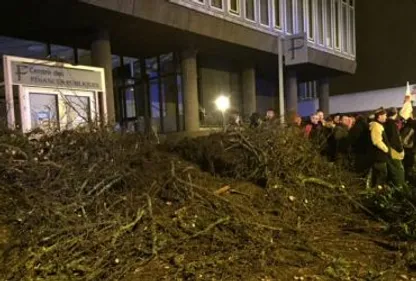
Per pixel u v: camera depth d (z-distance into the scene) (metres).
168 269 3.74
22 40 13.56
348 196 6.32
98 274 3.48
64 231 3.79
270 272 3.89
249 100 19.33
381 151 7.09
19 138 4.58
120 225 4.06
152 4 11.64
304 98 29.20
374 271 4.02
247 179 6.16
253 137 6.42
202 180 5.75
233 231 4.60
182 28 12.95
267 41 16.80
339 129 8.05
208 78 17.89
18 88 6.82
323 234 5.15
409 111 9.53
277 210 5.49
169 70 16.38
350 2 23.23
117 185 4.89
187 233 4.41
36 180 4.26
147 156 5.87
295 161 6.58
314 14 19.86
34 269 3.39
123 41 14.20
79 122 6.08
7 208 4.07
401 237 4.99
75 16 11.14
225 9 14.50
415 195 5.80
